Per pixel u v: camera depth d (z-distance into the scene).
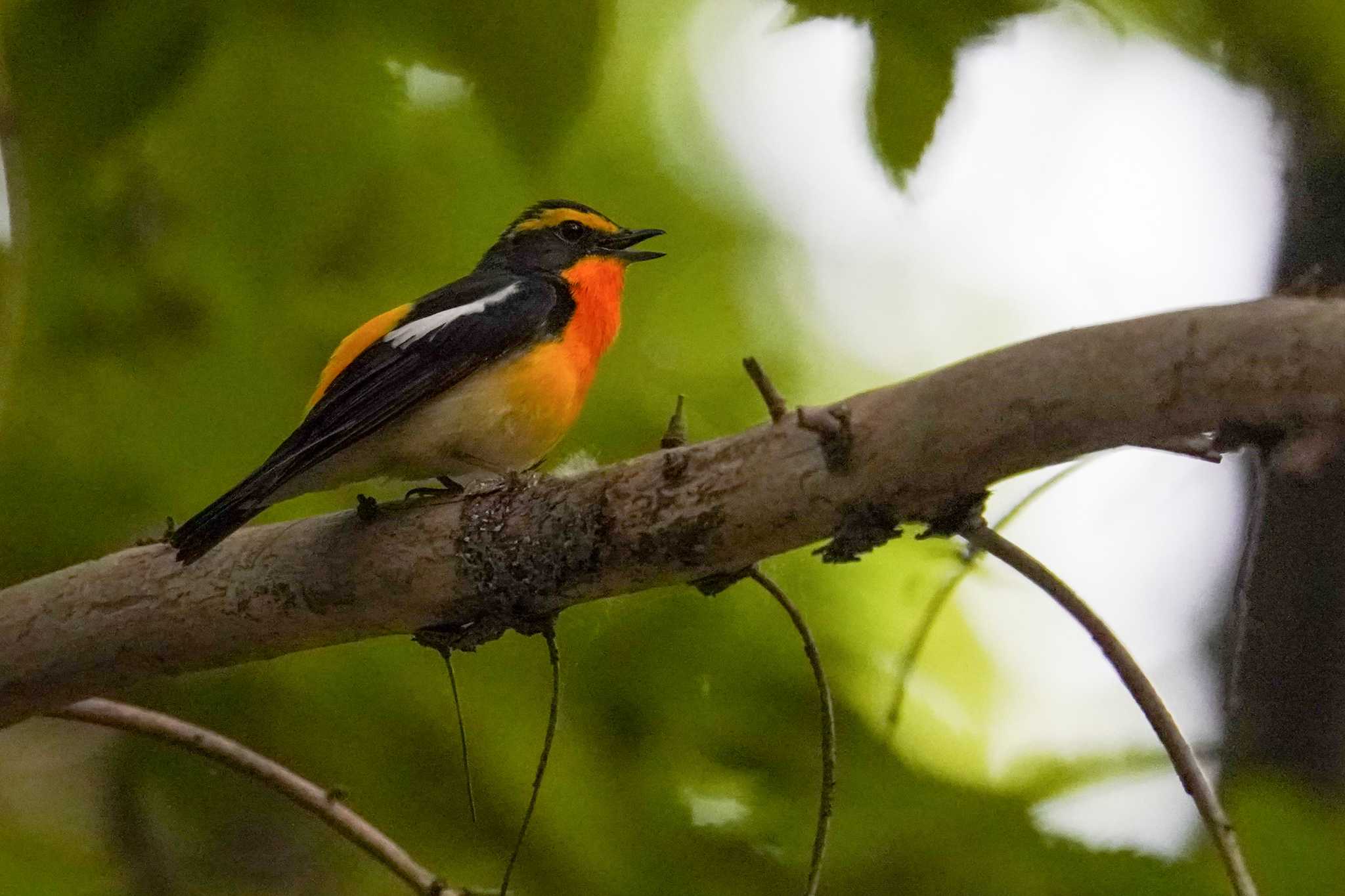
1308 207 11.18
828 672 10.61
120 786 11.23
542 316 9.35
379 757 10.24
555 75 8.28
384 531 6.77
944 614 10.90
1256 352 4.90
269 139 9.69
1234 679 5.74
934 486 5.59
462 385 9.08
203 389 10.52
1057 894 9.16
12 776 11.26
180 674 7.57
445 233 10.86
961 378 5.43
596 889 9.60
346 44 9.19
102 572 7.39
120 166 9.72
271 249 10.21
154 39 9.01
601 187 13.09
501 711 10.18
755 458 5.86
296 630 7.11
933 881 9.48
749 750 10.41
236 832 11.23
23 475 10.30
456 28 8.36
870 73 8.19
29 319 10.25
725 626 10.59
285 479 7.84
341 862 11.28
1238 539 10.81
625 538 6.18
